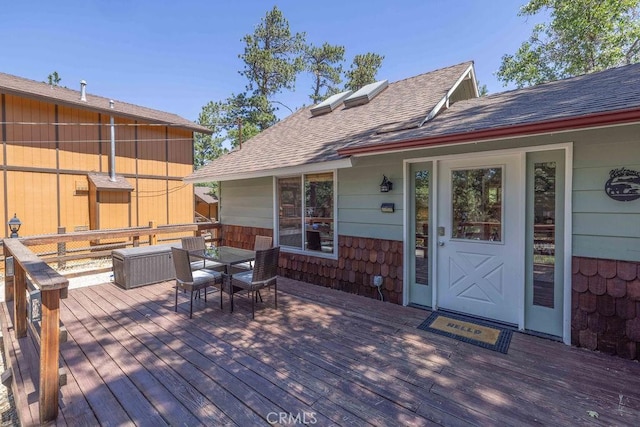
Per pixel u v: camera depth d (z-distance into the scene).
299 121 7.60
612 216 2.74
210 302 4.30
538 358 2.71
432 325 3.44
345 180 4.73
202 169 7.48
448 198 3.81
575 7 12.63
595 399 2.14
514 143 3.26
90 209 9.51
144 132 10.86
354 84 20.44
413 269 4.13
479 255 3.60
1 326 3.49
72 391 2.28
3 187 7.93
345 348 2.91
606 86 3.35
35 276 2.14
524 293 3.28
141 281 5.13
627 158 2.65
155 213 11.14
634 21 12.06
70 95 10.17
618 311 2.72
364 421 1.94
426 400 2.14
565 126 2.50
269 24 19.67
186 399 2.18
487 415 1.99
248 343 3.03
